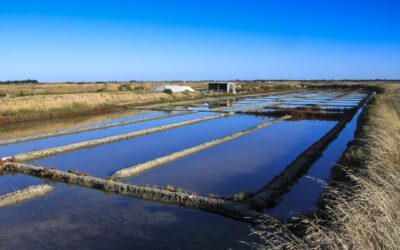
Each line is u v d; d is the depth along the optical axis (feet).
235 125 92.58
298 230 28.17
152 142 69.21
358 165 40.42
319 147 60.49
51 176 45.78
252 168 49.90
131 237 29.17
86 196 39.06
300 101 170.09
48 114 111.24
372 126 61.77
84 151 61.72
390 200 19.98
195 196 36.11
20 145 67.56
